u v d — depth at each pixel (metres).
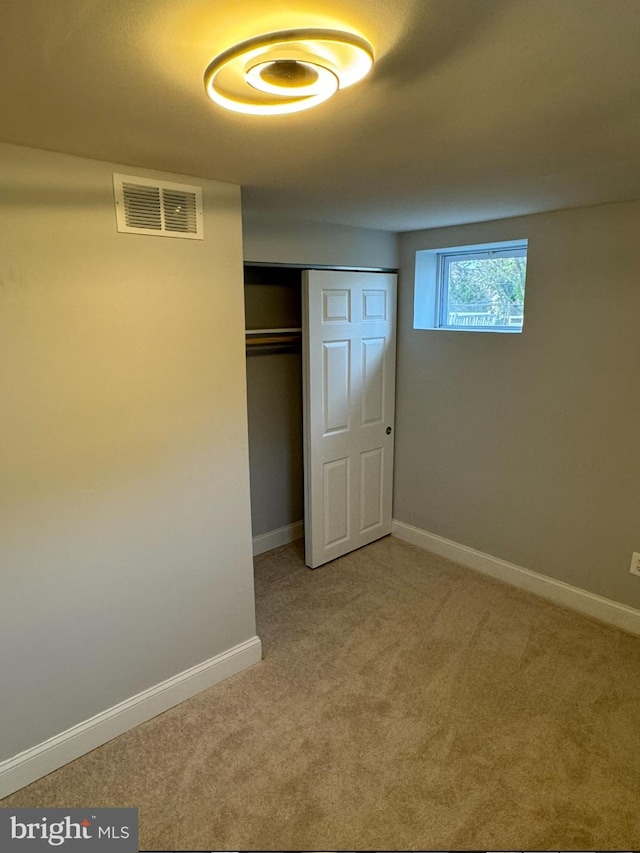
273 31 0.90
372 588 3.19
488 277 3.25
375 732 2.10
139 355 1.94
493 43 0.97
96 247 1.79
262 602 3.04
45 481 1.80
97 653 2.02
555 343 2.81
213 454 2.21
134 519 2.03
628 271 2.50
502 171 1.89
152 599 2.13
